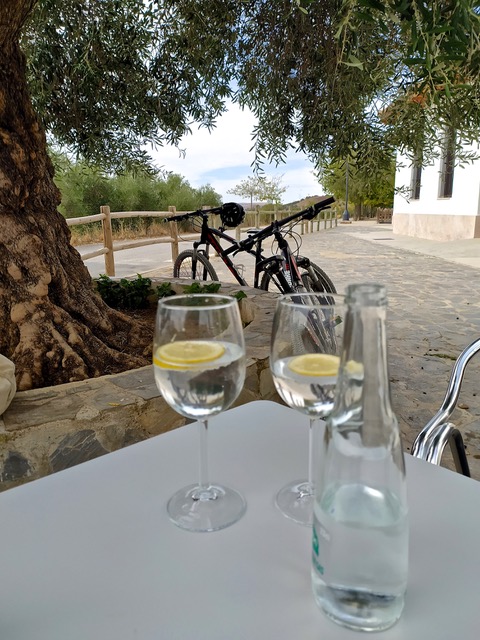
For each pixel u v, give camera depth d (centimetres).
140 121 341
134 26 299
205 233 461
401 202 1684
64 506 66
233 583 52
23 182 235
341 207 3875
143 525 62
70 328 230
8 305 219
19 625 47
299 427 89
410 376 334
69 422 161
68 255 270
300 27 250
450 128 245
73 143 348
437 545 57
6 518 64
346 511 48
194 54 286
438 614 47
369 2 105
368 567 45
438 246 1233
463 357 129
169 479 72
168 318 65
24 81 241
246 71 297
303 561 54
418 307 556
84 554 57
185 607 48
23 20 217
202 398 63
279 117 303
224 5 250
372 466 50
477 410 281
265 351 224
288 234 372
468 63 133
